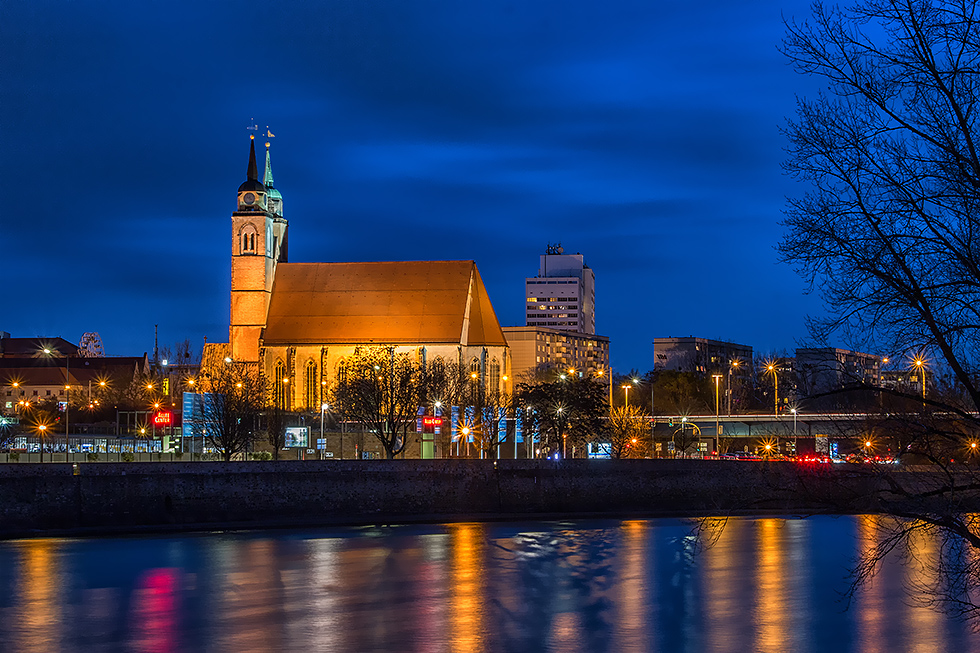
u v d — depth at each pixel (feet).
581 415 611.47
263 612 232.73
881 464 92.17
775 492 119.44
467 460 416.46
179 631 214.69
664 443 607.37
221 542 340.18
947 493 95.25
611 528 380.78
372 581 269.44
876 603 236.02
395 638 207.82
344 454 630.74
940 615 221.87
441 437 624.59
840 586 256.93
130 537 348.38
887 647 197.98
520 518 409.28
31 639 208.64
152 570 284.82
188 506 370.32
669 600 243.60
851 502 98.78
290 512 384.88
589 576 276.21
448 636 209.26
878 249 90.12
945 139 88.17
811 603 238.27
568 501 420.77
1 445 526.16
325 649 199.82
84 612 232.53
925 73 88.94
